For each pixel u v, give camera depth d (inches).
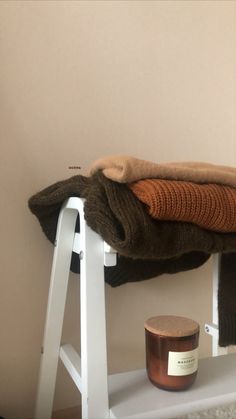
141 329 35.1
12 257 30.4
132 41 34.0
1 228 30.0
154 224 20.3
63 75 31.5
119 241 19.3
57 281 28.5
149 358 24.3
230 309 28.8
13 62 29.9
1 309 30.2
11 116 29.9
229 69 38.0
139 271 30.6
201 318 37.5
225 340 28.9
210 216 21.1
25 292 30.9
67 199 25.6
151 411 21.2
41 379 29.0
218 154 37.8
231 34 38.0
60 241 28.0
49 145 31.1
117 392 23.1
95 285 21.8
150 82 34.7
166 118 35.4
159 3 35.0
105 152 33.1
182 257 31.5
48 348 29.0
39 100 30.8
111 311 33.9
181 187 20.6
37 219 30.6
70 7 31.6
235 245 23.0
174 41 35.7
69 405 32.9
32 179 30.7
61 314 29.1
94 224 21.0
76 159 32.1
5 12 29.5
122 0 33.5
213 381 24.7
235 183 23.0
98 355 21.5
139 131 34.3
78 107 32.1
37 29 30.6
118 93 33.5
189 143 36.4
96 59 32.6
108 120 33.2
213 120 37.4
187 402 22.1
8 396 30.7
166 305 36.0
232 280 28.9
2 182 29.8
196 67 36.6
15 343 30.8
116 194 20.3
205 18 36.9
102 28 32.8
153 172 20.9
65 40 31.5
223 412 31.6
